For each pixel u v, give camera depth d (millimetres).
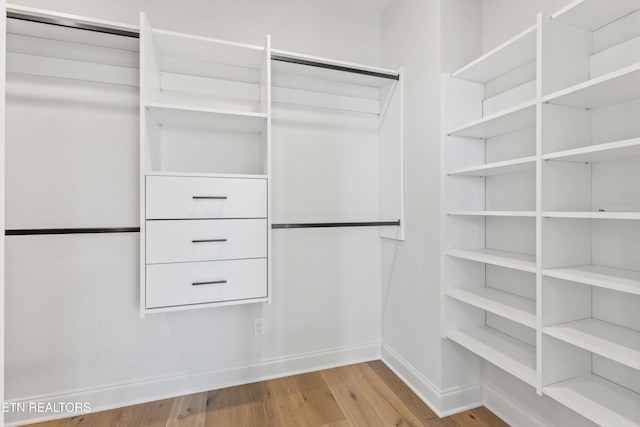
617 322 1206
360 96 2184
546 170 1204
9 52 1533
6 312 1569
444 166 1649
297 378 2006
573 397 1134
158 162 1744
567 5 1210
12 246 1570
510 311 1349
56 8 1616
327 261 2137
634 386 1160
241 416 1642
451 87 1665
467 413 1678
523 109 1263
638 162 1146
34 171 1595
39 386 1613
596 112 1271
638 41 1141
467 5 1735
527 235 1524
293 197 2049
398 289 2049
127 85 1715
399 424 1586
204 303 1538
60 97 1624
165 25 1780
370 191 2221
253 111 1939
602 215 988
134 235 1738
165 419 1619
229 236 1572
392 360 2107
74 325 1657
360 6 2195
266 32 1976
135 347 1752
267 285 1647
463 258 1594
